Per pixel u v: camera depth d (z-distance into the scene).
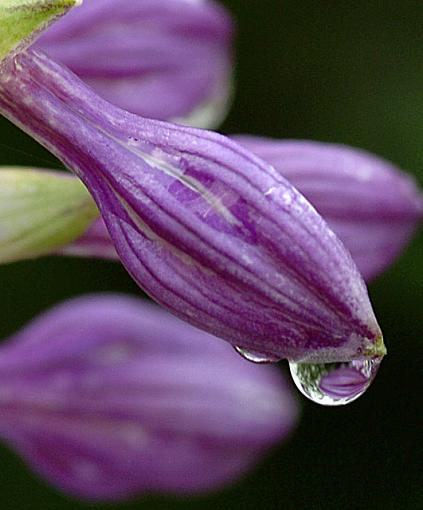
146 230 0.16
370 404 0.32
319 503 0.32
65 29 0.21
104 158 0.17
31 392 0.22
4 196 0.18
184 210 0.16
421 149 0.32
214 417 0.22
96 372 0.22
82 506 0.31
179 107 0.21
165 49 0.21
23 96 0.17
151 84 0.21
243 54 0.33
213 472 0.23
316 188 0.20
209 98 0.22
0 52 0.17
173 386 0.22
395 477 0.32
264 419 0.23
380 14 0.32
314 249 0.16
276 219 0.16
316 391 0.16
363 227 0.20
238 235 0.16
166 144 0.17
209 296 0.16
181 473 0.23
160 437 0.22
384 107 0.32
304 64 0.33
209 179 0.16
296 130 0.33
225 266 0.16
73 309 0.22
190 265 0.16
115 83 0.21
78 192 0.18
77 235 0.18
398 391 0.32
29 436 0.23
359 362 0.16
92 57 0.21
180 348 0.22
